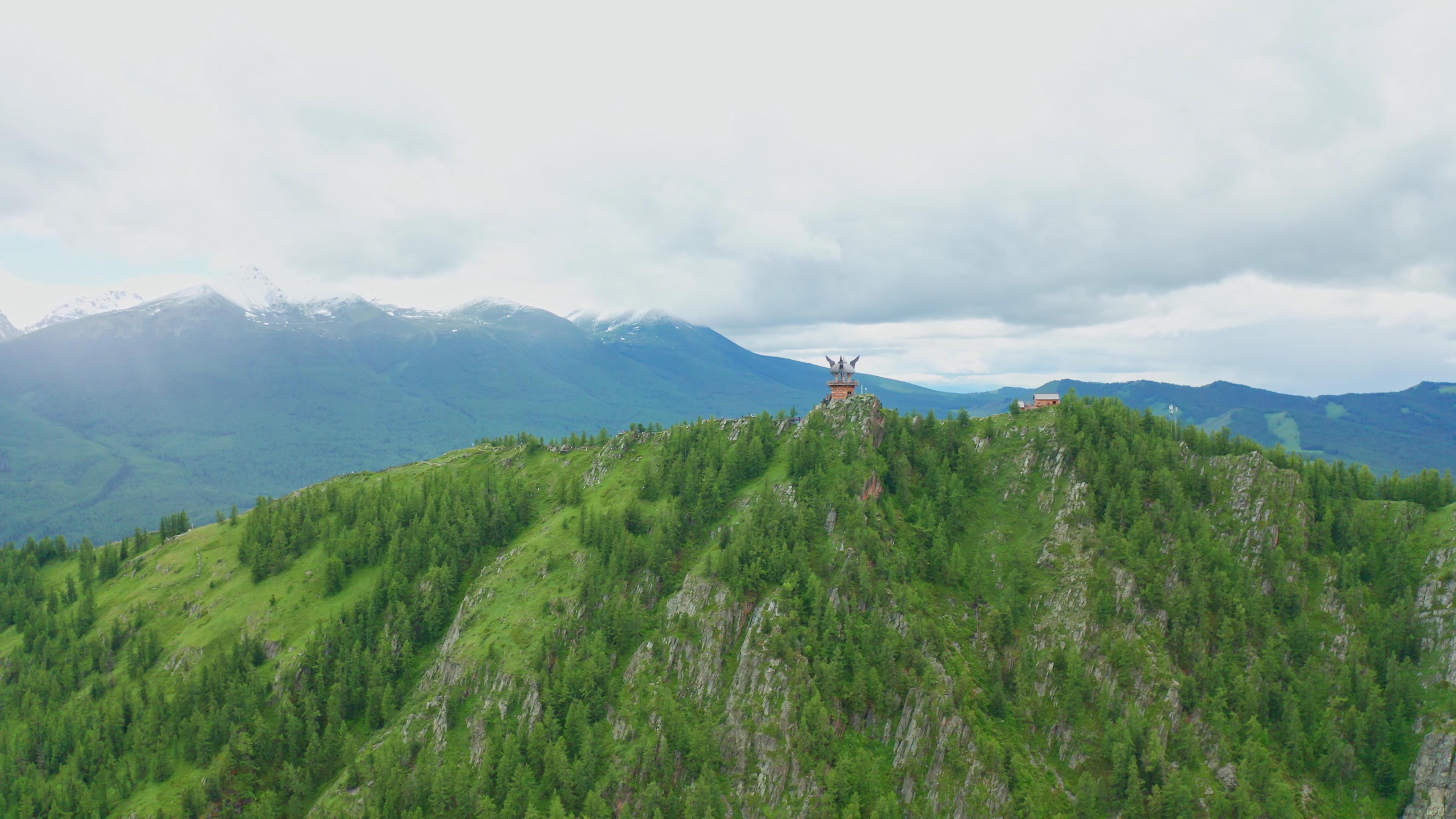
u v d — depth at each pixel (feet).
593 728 618.03
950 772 571.28
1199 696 617.62
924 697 593.42
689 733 594.24
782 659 618.44
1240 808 550.36
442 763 628.28
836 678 604.49
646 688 634.84
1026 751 599.16
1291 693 608.60
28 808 652.07
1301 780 577.84
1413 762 575.79
